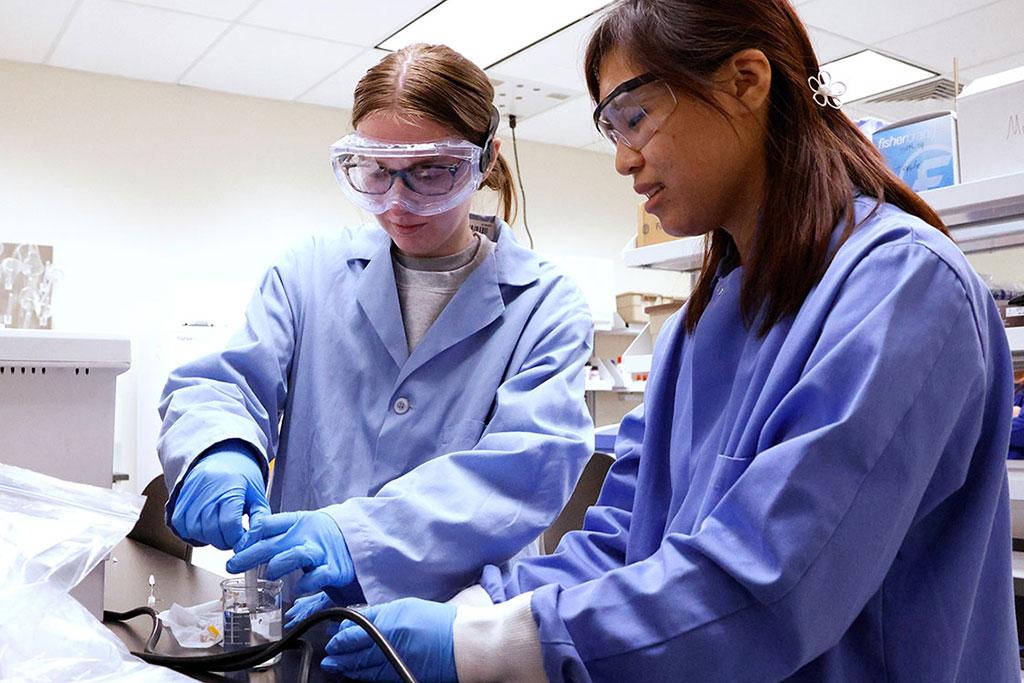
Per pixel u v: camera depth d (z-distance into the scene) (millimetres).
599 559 906
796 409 655
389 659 651
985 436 730
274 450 1272
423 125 1067
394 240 1216
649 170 760
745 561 616
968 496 728
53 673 637
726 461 714
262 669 779
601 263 5121
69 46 4176
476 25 4039
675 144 743
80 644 666
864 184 765
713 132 740
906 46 4285
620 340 5574
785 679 678
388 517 947
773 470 625
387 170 1079
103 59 4348
